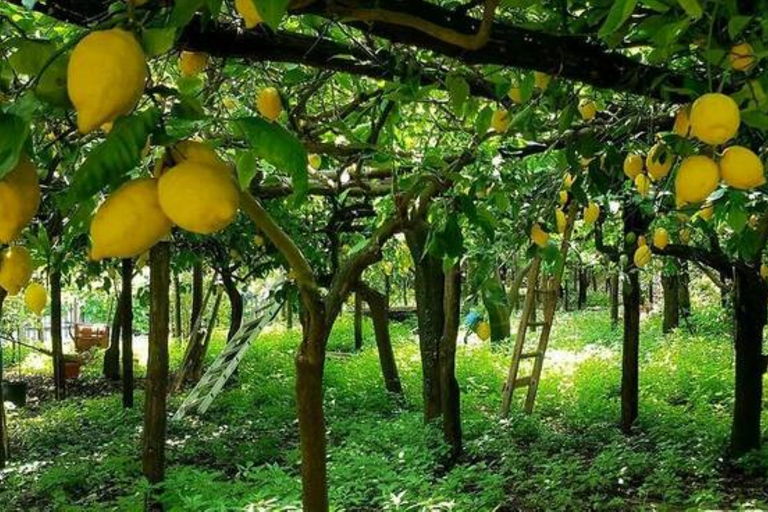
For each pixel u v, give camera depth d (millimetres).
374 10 1387
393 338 16719
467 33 1617
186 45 1552
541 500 5375
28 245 1679
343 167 3232
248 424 8258
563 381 10281
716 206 2816
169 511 4715
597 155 2881
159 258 5504
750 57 1713
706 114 1493
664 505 5359
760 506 5027
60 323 10234
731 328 13852
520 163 4125
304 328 1733
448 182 2395
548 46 1793
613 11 1154
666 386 9727
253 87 3162
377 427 7461
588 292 29391
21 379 13031
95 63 776
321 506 1808
